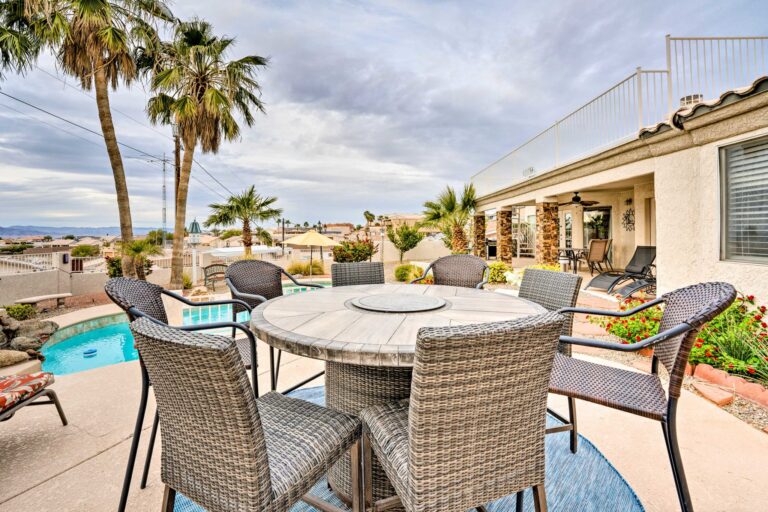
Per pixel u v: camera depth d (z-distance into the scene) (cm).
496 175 1216
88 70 845
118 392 295
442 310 190
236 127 1070
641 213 877
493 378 104
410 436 103
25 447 215
